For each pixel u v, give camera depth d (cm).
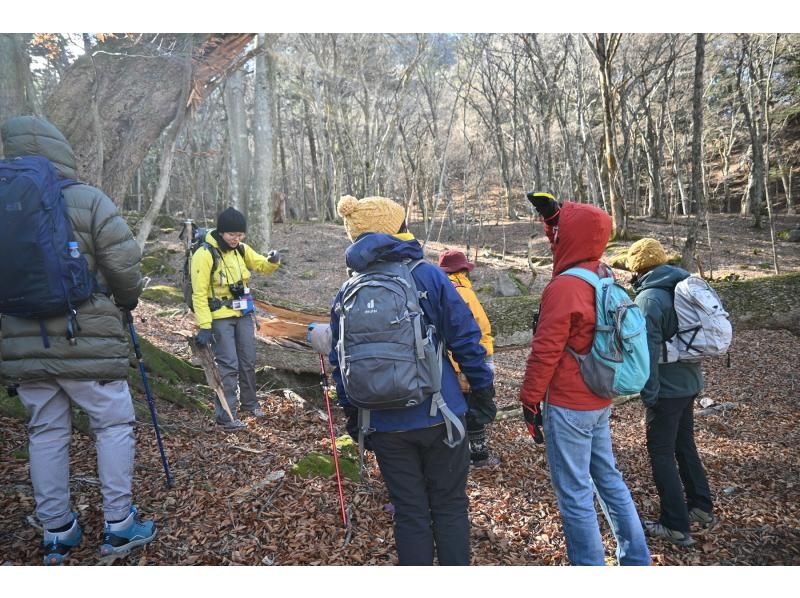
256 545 263
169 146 491
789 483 387
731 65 2606
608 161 1947
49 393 232
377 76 2347
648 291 300
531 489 360
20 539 247
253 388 452
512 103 2562
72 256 219
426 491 212
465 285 368
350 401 209
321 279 1556
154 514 280
